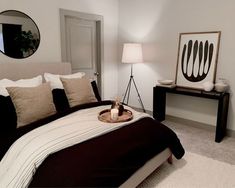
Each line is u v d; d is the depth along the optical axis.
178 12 3.64
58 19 3.55
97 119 2.30
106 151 1.75
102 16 4.23
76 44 4.00
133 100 4.62
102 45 4.35
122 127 2.19
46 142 1.75
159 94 3.79
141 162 1.92
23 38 3.14
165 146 2.26
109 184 1.60
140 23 4.20
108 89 4.68
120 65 4.71
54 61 3.60
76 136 1.87
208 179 2.26
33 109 2.25
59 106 2.71
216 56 3.29
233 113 3.27
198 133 3.45
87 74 4.32
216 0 3.19
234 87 3.20
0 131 2.08
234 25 3.07
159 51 4.00
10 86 2.29
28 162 1.63
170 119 4.06
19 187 1.57
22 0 3.07
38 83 2.65
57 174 1.51
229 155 2.75
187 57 3.61
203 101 3.56
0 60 2.95
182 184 2.18
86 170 1.55
